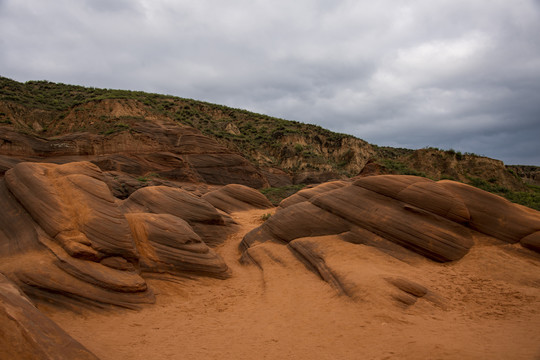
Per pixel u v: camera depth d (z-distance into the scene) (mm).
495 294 7133
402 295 6965
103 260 8039
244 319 7008
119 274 7902
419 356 4387
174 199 15398
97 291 7234
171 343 5746
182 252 10055
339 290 7977
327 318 6590
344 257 9789
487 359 3979
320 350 5238
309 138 67250
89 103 42469
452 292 7402
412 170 30922
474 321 5863
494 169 29984
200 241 11047
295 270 10141
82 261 7668
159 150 37344
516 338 4754
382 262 9367
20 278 6855
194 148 39438
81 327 6188
